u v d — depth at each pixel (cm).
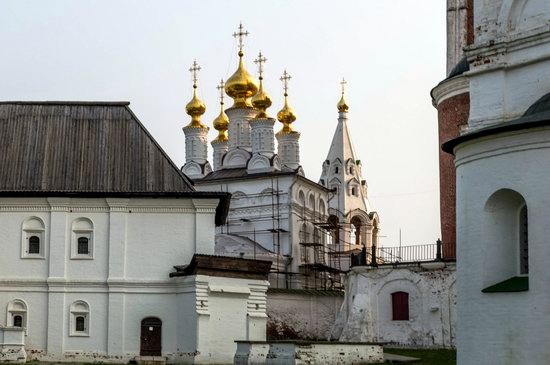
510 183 2648
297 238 8638
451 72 5141
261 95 9306
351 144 10425
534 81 2875
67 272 4812
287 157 9850
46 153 5044
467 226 2805
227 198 4997
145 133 5159
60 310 4775
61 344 4747
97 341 4756
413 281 5044
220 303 4628
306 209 8931
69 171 4969
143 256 4825
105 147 5088
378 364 4050
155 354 4716
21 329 4553
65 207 4859
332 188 10069
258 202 8762
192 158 9669
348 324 5191
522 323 2567
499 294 2644
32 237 4853
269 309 6412
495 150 2703
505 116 2930
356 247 9650
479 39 3017
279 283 8262
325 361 3912
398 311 5091
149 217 4872
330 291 6969
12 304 4781
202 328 4522
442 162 5181
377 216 10481
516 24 2953
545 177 2556
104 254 4831
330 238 9688
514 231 2720
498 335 2636
